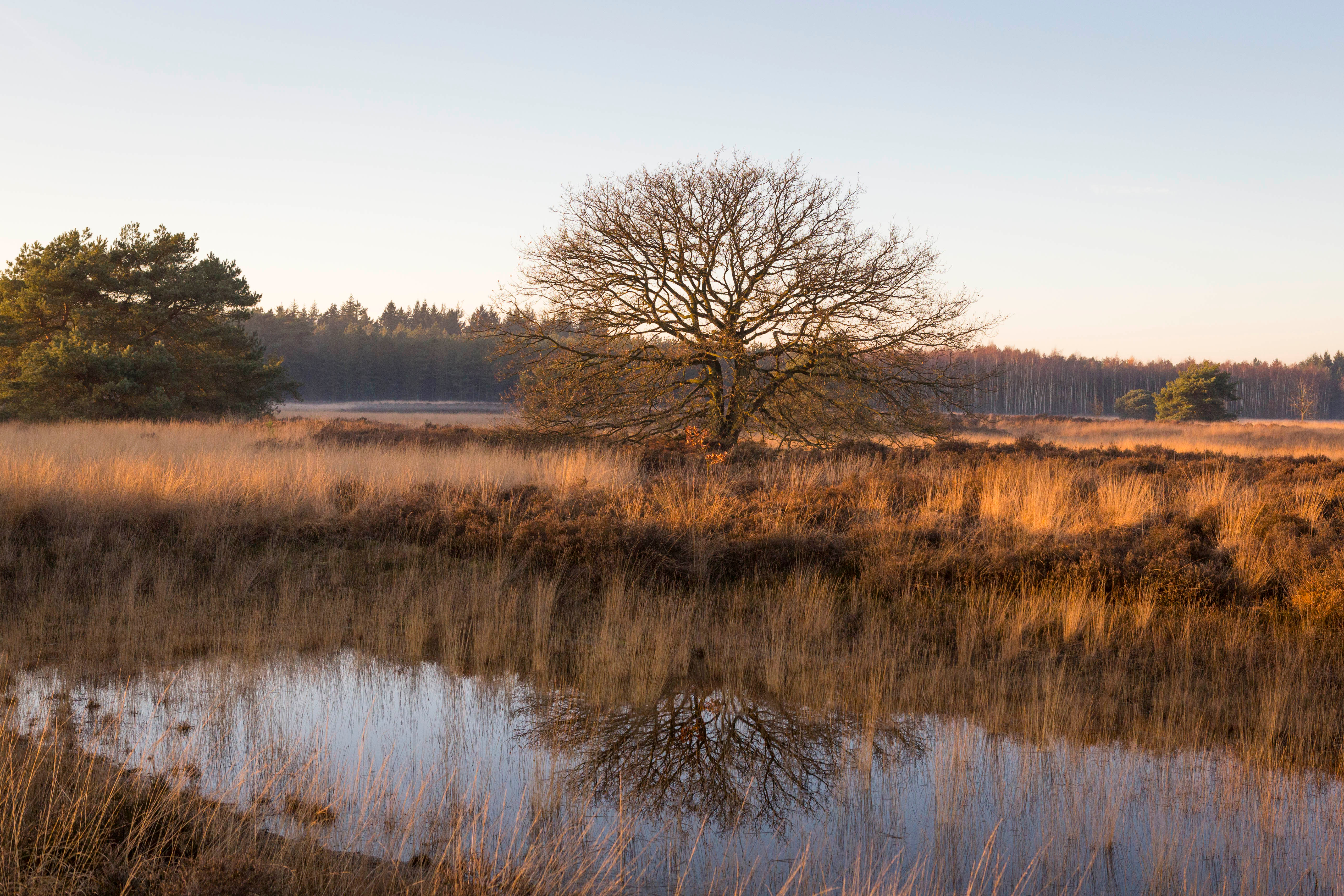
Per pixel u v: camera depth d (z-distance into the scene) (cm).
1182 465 1488
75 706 546
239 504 1041
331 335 11125
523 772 478
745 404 1688
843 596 809
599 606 794
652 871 379
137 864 327
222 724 524
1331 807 437
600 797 456
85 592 797
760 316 1661
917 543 903
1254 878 370
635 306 1708
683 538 907
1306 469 1423
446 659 668
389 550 957
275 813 408
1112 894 361
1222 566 787
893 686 611
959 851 397
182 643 682
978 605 754
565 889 344
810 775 487
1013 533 916
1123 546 851
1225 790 454
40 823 351
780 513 1008
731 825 429
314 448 1677
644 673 618
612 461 1498
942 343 1686
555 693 603
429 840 390
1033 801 445
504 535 955
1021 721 553
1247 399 13325
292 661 652
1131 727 539
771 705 587
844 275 1628
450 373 11225
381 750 502
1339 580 700
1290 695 556
